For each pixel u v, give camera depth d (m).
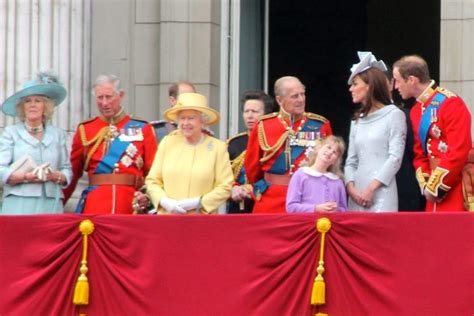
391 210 47.28
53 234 46.69
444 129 47.12
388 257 45.28
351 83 47.94
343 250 45.47
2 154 49.25
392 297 45.19
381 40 65.00
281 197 48.72
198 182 48.09
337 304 45.47
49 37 53.88
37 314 46.59
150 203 49.81
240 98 56.41
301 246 45.59
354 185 47.66
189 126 48.22
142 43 56.75
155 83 56.72
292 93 49.03
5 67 53.41
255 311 45.78
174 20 56.59
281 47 64.44
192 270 46.12
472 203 47.00
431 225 45.19
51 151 49.56
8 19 53.59
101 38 56.69
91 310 46.53
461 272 45.03
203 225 46.16
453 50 54.34
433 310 45.06
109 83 50.16
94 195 49.91
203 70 56.50
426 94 47.56
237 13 56.94
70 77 54.31
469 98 54.12
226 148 48.81
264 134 49.06
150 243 46.34
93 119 50.44
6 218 46.91
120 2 56.81
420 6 64.75
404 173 47.97
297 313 45.59
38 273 46.66
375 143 47.41
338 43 64.88
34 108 49.47
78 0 54.78
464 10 54.31
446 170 46.75
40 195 49.16
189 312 46.09
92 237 46.59
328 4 64.75
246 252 45.91
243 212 49.72
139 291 46.31
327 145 47.28
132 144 50.09
